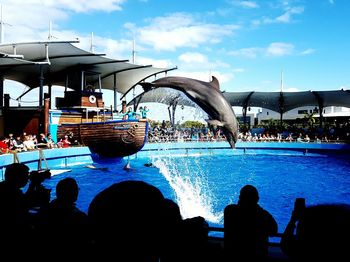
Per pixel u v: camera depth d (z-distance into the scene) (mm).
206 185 15297
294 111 57031
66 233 2088
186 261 1572
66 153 20141
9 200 2525
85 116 25234
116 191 1005
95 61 25141
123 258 950
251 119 64188
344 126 34469
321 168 21078
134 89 33031
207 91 7090
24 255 2162
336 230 987
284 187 14898
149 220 965
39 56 23250
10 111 23938
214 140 29688
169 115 34438
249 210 2777
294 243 1221
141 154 26047
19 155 16391
